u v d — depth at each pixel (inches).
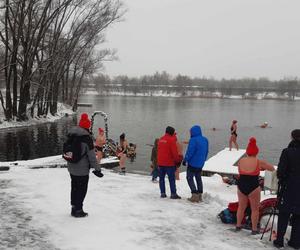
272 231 294.8
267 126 2003.0
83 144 297.3
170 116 2464.3
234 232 297.4
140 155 1035.3
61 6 1669.5
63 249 246.4
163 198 393.1
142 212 335.6
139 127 1780.3
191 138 384.5
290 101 5846.5
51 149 1108.5
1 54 1879.9
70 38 1923.0
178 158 390.0
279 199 270.1
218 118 2397.9
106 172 584.4
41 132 1492.4
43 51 1877.5
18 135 1391.5
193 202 382.3
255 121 2283.5
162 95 6781.5
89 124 302.2
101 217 312.8
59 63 1959.9
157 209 347.9
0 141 1243.8
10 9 1605.6
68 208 331.3
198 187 387.5
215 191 492.4
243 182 292.0
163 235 282.2
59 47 1894.7
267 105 4416.8
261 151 1224.2
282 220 269.0
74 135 298.0
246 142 1406.3
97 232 279.3
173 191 394.9
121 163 595.5
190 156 380.5
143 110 2992.1
